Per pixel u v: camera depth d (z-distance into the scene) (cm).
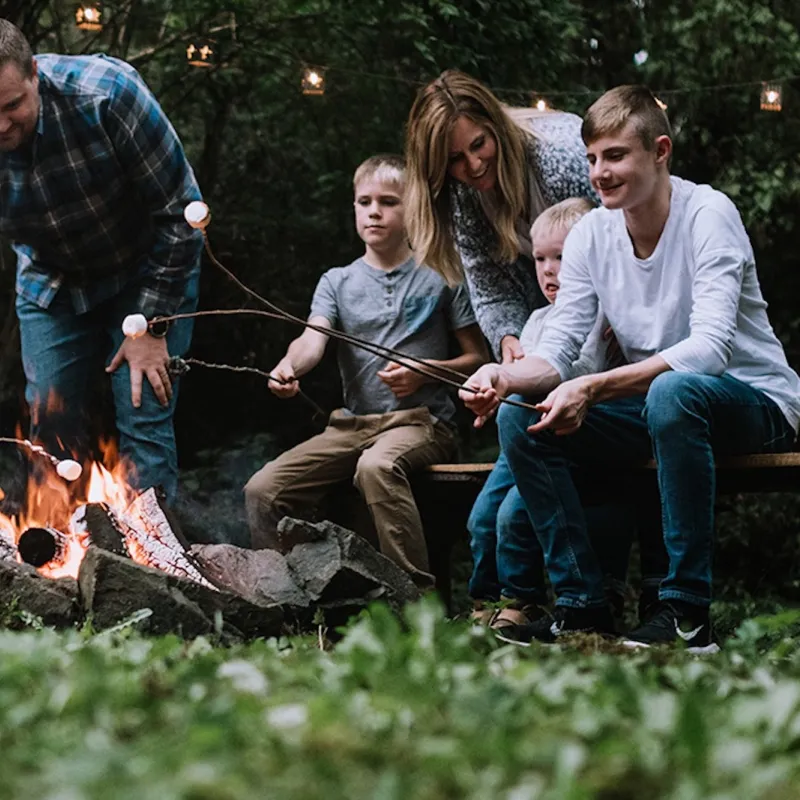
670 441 412
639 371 425
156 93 946
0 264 923
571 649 309
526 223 521
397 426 575
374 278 593
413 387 571
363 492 558
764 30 1000
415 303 588
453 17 863
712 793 160
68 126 523
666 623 405
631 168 434
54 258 558
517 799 155
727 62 1003
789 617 292
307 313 974
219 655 284
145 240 558
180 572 436
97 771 164
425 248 512
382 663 234
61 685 222
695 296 436
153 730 201
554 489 440
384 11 859
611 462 455
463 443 994
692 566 410
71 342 570
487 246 527
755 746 180
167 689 228
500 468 498
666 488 413
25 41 504
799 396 451
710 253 435
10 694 220
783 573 994
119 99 524
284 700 216
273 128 976
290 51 909
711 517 414
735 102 1012
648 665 289
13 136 507
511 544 465
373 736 185
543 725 192
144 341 549
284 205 977
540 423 424
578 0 1047
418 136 503
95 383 585
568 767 161
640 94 440
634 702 208
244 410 972
